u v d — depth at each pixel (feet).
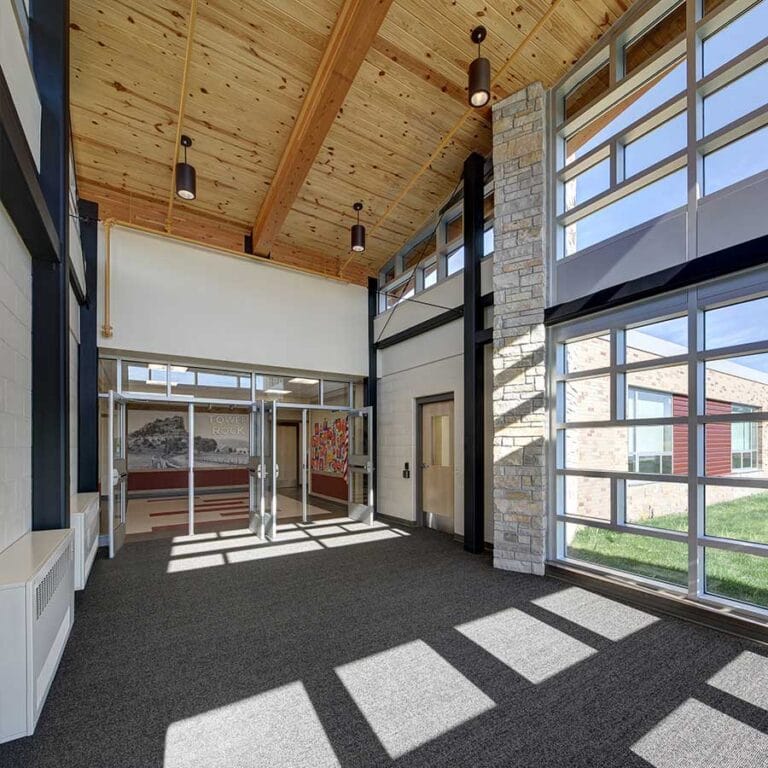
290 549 16.52
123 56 13.67
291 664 8.23
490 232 17.33
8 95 6.14
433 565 14.48
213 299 20.15
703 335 10.77
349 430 24.88
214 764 5.76
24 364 8.95
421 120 16.47
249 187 18.95
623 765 5.70
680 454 11.28
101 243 17.97
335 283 23.79
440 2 12.53
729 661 8.27
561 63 14.19
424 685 7.52
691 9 11.24
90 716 6.70
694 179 10.96
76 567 11.81
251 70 14.29
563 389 14.23
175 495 32.17
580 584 12.46
